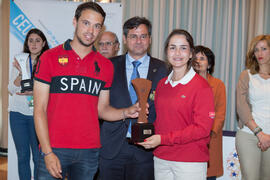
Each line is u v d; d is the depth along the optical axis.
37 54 2.86
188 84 1.66
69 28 3.05
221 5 4.02
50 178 1.58
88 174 1.63
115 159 2.01
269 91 2.33
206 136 1.61
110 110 1.83
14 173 3.04
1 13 4.13
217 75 4.09
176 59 1.69
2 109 4.24
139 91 1.78
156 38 3.99
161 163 1.73
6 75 4.19
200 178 1.64
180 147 1.64
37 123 1.53
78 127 1.58
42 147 1.53
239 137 2.42
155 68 2.06
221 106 2.50
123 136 1.99
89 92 1.62
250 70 2.45
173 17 4.03
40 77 1.56
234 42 4.03
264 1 3.96
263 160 2.37
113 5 3.12
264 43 2.36
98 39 3.02
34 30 2.85
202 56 2.57
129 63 2.09
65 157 1.58
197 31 4.03
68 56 1.59
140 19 2.00
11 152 3.03
